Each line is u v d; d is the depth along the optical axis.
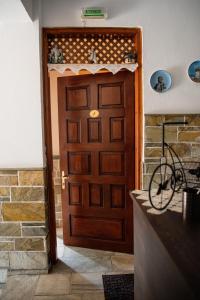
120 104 2.62
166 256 1.04
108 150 2.71
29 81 2.31
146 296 1.41
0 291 2.17
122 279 2.28
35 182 2.34
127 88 2.57
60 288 2.17
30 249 2.39
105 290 2.13
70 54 2.51
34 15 2.25
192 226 1.20
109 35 2.49
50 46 2.51
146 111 2.47
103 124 2.69
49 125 2.48
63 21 2.39
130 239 2.73
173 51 2.44
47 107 2.45
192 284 0.76
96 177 2.78
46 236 2.40
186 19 2.42
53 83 3.26
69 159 2.86
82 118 2.75
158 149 2.50
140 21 2.41
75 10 2.39
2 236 2.38
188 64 2.45
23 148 2.36
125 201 2.72
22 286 2.21
